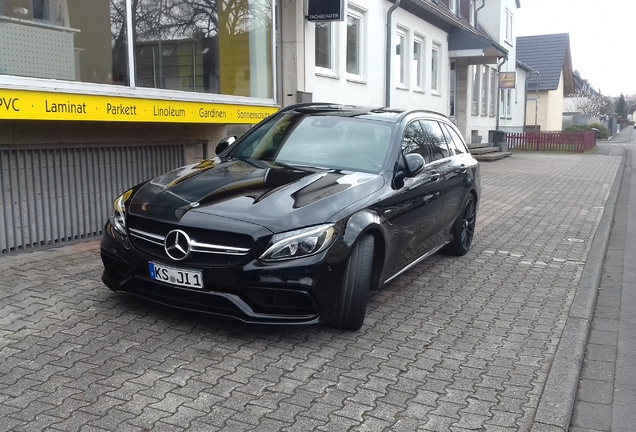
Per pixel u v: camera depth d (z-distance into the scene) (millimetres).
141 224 4516
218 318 4789
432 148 6586
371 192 4949
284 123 6164
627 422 3711
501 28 30750
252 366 4043
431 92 20547
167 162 8469
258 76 9477
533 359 4453
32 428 3168
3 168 6238
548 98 49250
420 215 5789
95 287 5336
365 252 4609
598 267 7207
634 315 5715
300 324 4254
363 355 4336
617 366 4543
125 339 4328
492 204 12219
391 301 5633
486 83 29266
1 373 3752
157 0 7426
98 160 7367
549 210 11648
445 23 21094
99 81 6652
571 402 3816
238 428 3297
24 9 5852
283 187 4727
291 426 3350
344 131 5887
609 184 16625
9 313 4672
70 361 3953
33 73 5945
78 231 7141
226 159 5734
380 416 3520
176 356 4113
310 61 12789
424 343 4641
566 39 50531
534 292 6141
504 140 29188
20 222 6453
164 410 3428
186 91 7910
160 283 4340
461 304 5648
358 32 15219
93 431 3176
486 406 3713
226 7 8680
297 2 12180
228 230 4172
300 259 4195
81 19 6414
